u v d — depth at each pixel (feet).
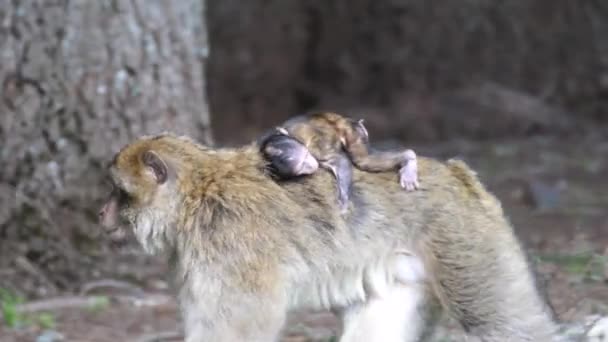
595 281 45.91
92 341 42.86
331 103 85.66
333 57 86.43
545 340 33.63
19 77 49.11
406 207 33.24
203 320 32.50
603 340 36.73
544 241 55.21
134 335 43.65
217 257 32.45
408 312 33.94
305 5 86.53
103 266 49.85
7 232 48.85
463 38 85.40
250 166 33.27
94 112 49.57
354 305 34.24
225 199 32.63
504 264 33.37
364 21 86.07
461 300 33.35
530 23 85.92
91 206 49.62
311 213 32.86
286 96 86.48
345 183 32.91
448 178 33.81
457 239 33.14
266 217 32.50
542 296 34.68
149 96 50.34
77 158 49.55
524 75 86.02
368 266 33.50
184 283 32.99
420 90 85.10
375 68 85.81
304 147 32.86
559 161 75.05
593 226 59.21
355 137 33.47
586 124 84.17
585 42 86.02
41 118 49.24
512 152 77.56
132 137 50.03
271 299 32.30
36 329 44.27
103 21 49.73
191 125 51.52
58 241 49.16
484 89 84.58
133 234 33.65
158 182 33.09
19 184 49.11
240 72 85.40
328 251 32.96
